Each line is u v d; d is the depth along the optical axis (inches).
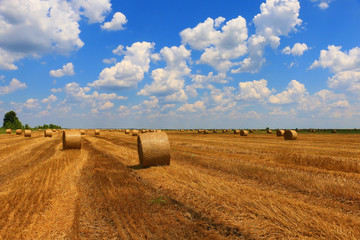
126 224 177.3
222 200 223.8
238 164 412.5
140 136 422.0
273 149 635.5
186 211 201.3
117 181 310.3
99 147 782.5
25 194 252.4
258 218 182.7
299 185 280.8
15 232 165.3
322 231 160.1
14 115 3287.4
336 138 1138.7
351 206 213.5
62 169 391.9
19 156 554.3
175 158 515.2
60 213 200.2
